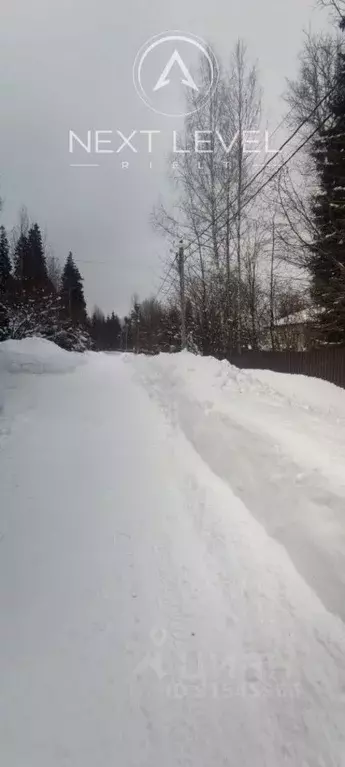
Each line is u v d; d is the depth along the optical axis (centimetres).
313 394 832
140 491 475
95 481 504
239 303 1797
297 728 205
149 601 299
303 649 248
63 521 412
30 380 1198
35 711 220
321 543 297
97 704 223
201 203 1808
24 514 424
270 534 354
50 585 318
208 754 197
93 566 341
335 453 391
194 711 217
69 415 823
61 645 262
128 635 269
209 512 412
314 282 1328
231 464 466
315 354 1048
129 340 8175
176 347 2544
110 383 1243
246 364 1513
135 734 208
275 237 1413
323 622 262
